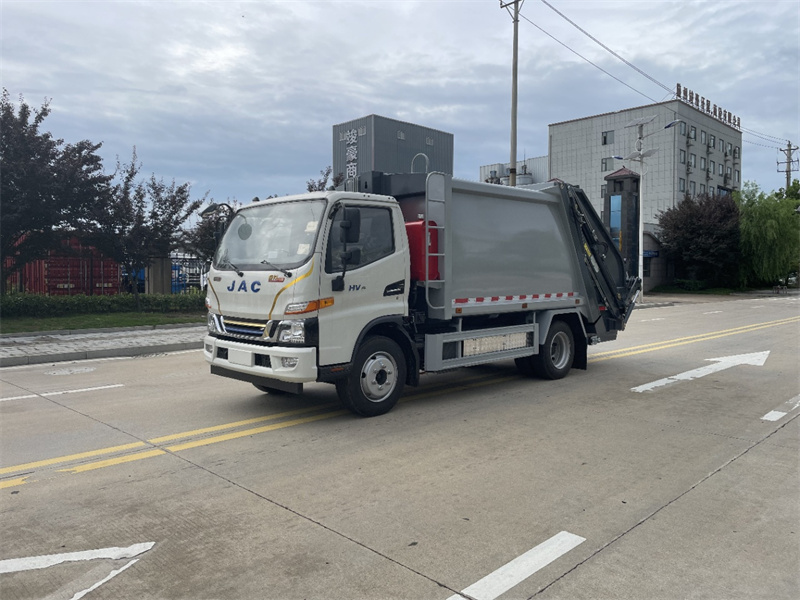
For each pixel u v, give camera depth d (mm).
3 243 15898
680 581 3336
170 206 18438
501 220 8211
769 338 14570
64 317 16516
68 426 6473
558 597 3166
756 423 6637
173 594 3180
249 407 7336
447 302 7359
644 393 8195
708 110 62000
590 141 62188
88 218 16859
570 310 9273
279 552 3627
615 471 5070
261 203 6977
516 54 19500
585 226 9547
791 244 43156
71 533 3891
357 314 6527
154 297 18688
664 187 57344
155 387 8641
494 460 5332
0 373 10000
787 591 3244
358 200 6578
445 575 3367
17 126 15445
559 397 7930
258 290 6383
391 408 7074
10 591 3215
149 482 4793
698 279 46562
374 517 4117
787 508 4336
